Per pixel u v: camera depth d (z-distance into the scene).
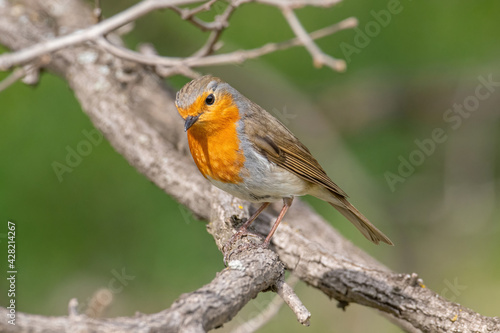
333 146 14.91
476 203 15.15
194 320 5.54
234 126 7.97
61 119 12.05
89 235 12.01
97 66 11.02
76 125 12.05
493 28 13.61
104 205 12.11
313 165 8.61
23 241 11.59
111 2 13.55
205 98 7.77
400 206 15.05
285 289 6.62
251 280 6.34
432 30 13.74
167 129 10.62
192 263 12.27
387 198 15.07
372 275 7.84
